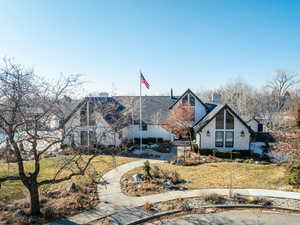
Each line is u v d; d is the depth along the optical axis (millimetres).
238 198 11672
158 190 12875
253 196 11914
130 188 13227
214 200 11375
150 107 33375
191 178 15430
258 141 29516
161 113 32125
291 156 13781
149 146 28312
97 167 18266
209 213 10195
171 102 34312
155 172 15445
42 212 9789
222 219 9617
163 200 11484
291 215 9984
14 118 8102
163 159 22000
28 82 8242
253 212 10281
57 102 9203
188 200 11500
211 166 18984
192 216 9914
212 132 24500
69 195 11891
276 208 10641
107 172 16828
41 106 8688
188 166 19078
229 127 24422
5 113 8156
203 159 21500
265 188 13180
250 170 17406
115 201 11352
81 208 10422
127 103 30797
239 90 63781
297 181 13477
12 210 9984
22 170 9016
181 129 25719
